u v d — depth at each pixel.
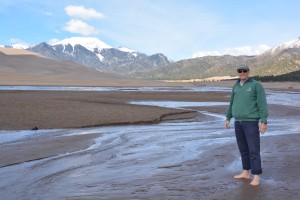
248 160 7.81
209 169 8.65
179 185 7.29
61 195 6.79
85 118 21.23
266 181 7.60
